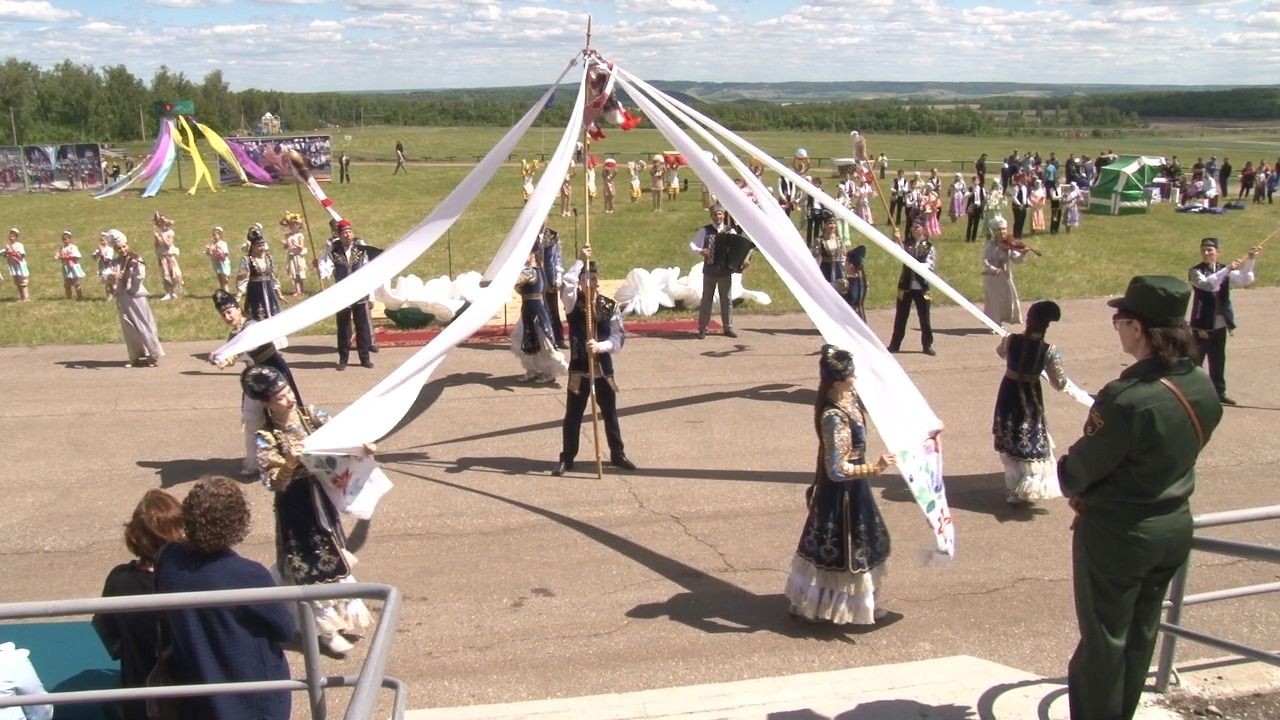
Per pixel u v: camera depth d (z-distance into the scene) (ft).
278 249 85.71
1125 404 12.05
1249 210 111.45
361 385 40.32
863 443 19.84
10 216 116.78
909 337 49.11
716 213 48.47
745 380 41.06
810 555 20.13
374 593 12.12
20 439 33.71
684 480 29.48
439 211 31.48
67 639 17.83
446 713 16.67
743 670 18.80
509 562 23.85
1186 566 15.14
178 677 13.60
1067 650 19.47
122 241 43.01
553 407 37.29
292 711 17.47
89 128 325.62
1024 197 85.81
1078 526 13.07
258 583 13.70
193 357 45.88
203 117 342.44
